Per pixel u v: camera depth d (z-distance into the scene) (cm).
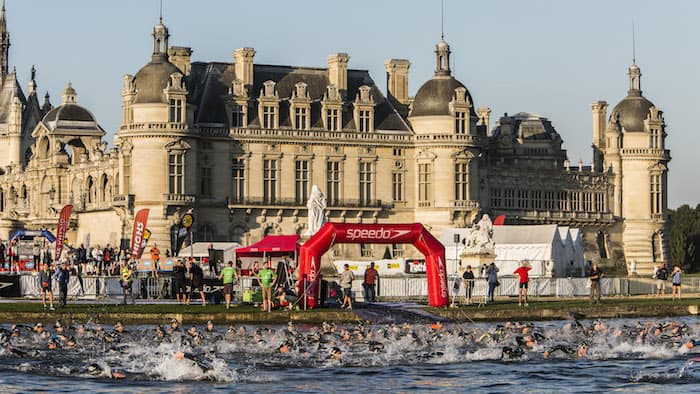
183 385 7844
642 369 8444
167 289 13612
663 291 14762
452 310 12238
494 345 9406
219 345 9200
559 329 10206
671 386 7862
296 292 12544
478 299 13788
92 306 12262
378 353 8988
